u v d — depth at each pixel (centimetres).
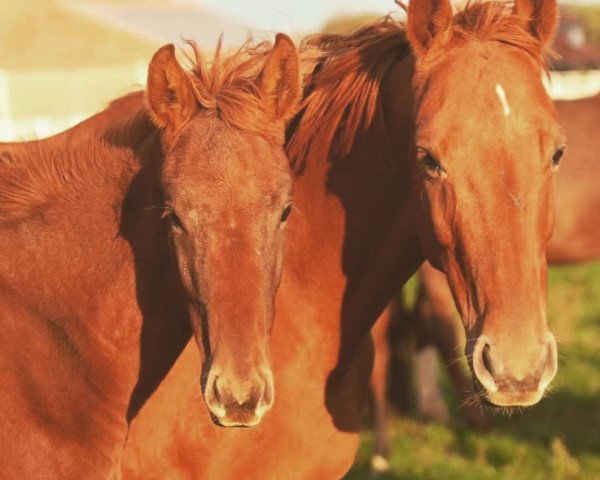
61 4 4125
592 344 1484
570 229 1015
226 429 627
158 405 630
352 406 668
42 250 562
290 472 646
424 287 1023
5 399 542
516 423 1186
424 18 561
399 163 605
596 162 1010
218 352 484
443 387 1330
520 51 554
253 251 491
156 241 549
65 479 555
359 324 645
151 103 518
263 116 513
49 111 3878
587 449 1106
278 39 525
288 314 638
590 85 3106
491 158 519
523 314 514
